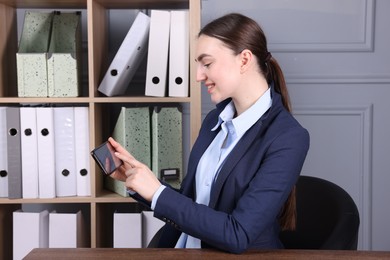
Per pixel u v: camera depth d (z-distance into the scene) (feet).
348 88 8.91
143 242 7.86
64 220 7.66
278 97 5.24
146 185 4.68
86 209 9.00
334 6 8.80
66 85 7.50
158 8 8.50
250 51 5.08
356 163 9.00
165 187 4.68
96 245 7.62
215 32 5.07
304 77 8.89
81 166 7.63
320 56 8.88
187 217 4.54
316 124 8.98
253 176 4.87
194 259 4.19
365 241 9.04
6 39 7.97
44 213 7.86
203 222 4.50
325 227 5.72
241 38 5.05
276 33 8.86
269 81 5.42
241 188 4.89
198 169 5.66
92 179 7.54
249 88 5.22
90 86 7.41
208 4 8.84
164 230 5.76
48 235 7.97
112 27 8.80
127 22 8.82
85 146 7.61
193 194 5.72
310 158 9.04
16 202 7.54
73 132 7.59
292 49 8.84
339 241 5.09
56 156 7.60
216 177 5.20
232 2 8.82
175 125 7.68
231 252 4.44
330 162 9.02
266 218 4.62
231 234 4.44
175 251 4.38
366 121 8.93
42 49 7.93
